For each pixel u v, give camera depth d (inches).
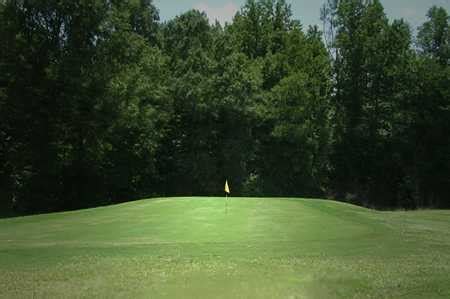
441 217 919.7
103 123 1595.7
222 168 2025.1
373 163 2391.7
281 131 2150.6
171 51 2194.9
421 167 2363.4
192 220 746.8
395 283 442.9
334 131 2421.3
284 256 534.3
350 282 445.1
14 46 1505.9
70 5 1535.4
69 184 1721.2
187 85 2006.6
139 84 1761.8
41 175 1603.1
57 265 505.7
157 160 2065.7
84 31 1582.2
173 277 456.8
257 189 2105.1
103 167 1798.7
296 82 2180.1
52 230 726.5
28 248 587.5
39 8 1520.7
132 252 555.8
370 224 748.6
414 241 636.7
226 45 2145.7
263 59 2358.5
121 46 1641.2
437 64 2391.7
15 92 1525.6
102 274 470.0
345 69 2508.6
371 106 2465.6
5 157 1622.8
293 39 2415.1
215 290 424.2
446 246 610.2
